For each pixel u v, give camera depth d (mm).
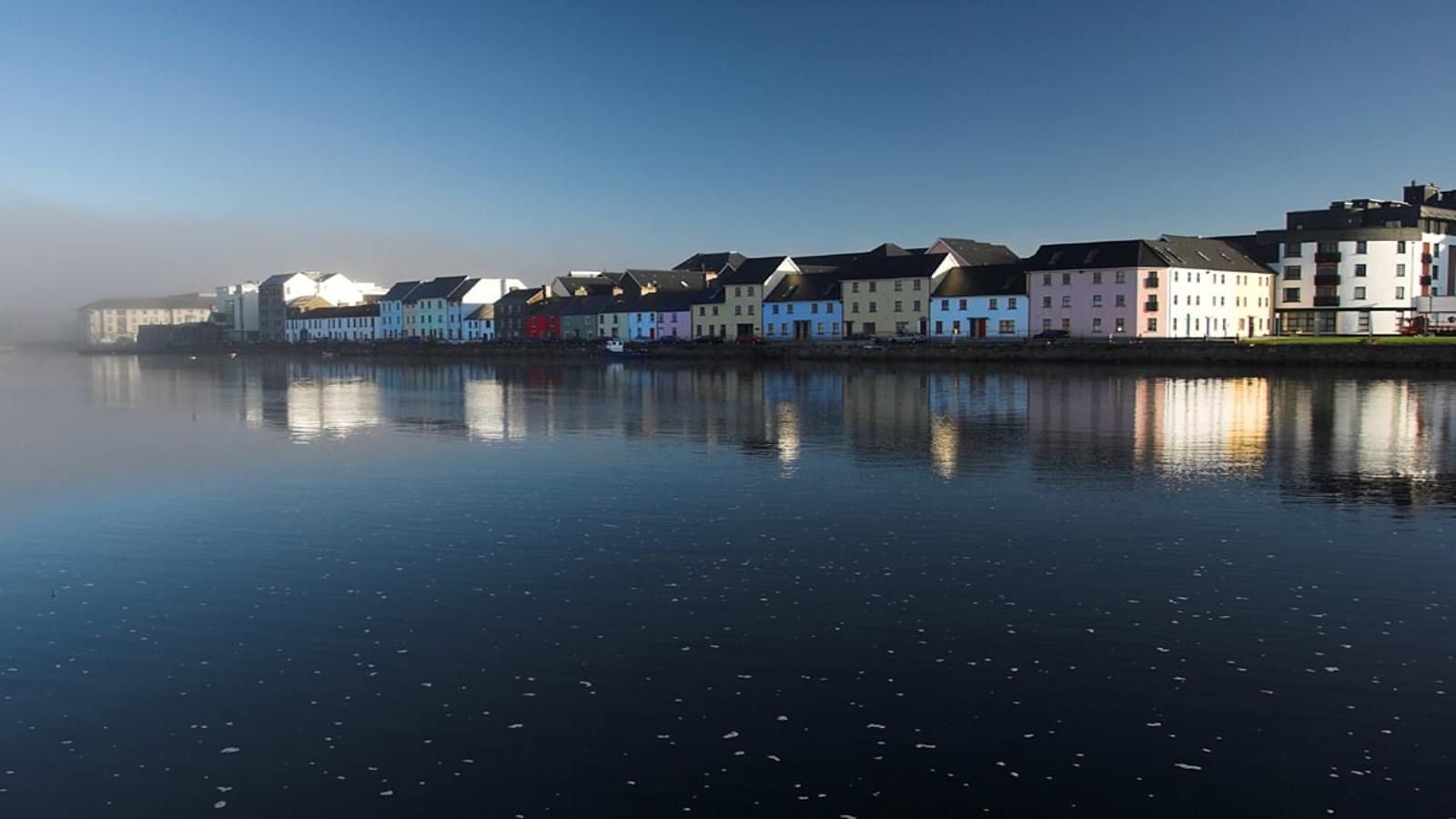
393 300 194125
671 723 12625
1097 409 49750
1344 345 73562
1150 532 22312
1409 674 13906
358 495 27844
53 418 52125
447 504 26375
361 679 14156
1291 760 11547
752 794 10945
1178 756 11664
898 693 13453
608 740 12195
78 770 11656
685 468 32031
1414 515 23984
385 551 21297
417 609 17297
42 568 20312
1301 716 12641
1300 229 115938
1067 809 10617
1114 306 101562
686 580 18844
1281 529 22578
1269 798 10766
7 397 68500
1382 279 109188
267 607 17516
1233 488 27641
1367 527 22734
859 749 11922
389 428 45625
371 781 11305
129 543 22328
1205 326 104812
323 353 170375
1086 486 28047
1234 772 11305
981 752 11828
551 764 11609
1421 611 16641
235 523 24266
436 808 10727
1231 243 118500
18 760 11922
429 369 112000
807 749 11930
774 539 22031
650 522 23844
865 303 120812
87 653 15312
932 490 27672
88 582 19219
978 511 24703
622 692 13609
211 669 14609
